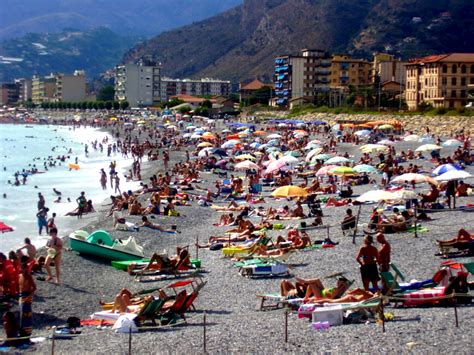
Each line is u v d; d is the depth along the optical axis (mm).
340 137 107375
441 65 146500
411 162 72812
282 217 44500
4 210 58469
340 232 37500
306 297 22719
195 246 38500
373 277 23203
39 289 28906
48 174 90125
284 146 92125
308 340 18906
